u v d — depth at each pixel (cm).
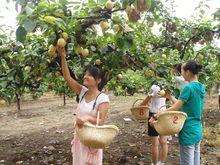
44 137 493
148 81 300
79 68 288
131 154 379
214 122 578
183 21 388
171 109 227
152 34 364
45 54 252
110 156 368
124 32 220
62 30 206
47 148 411
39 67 258
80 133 191
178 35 380
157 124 231
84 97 216
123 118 646
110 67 276
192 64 234
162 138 318
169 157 371
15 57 278
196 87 229
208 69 372
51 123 635
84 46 242
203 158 371
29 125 623
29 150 409
